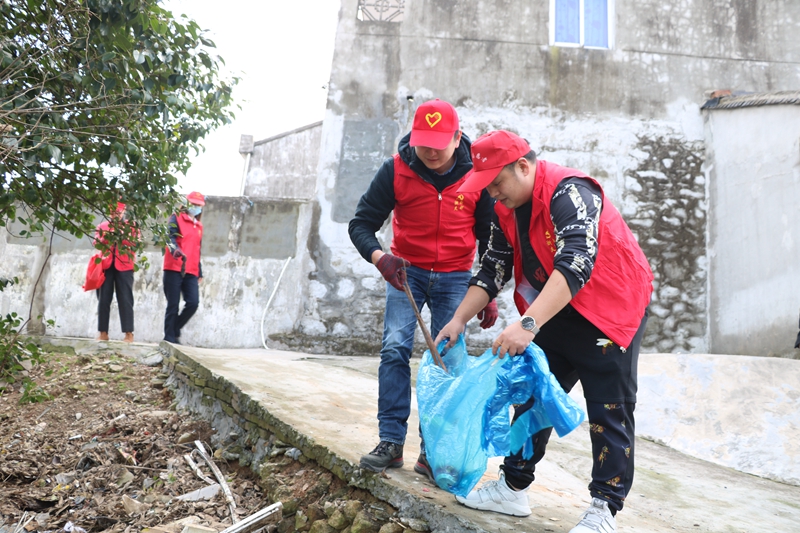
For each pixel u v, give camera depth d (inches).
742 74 371.9
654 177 361.4
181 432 171.5
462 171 114.0
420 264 118.9
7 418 193.3
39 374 223.9
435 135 107.4
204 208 352.5
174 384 209.6
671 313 352.8
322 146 353.1
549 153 359.6
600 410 88.5
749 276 328.2
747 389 212.5
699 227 360.5
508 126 359.9
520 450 97.9
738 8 375.6
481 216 117.4
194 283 287.0
